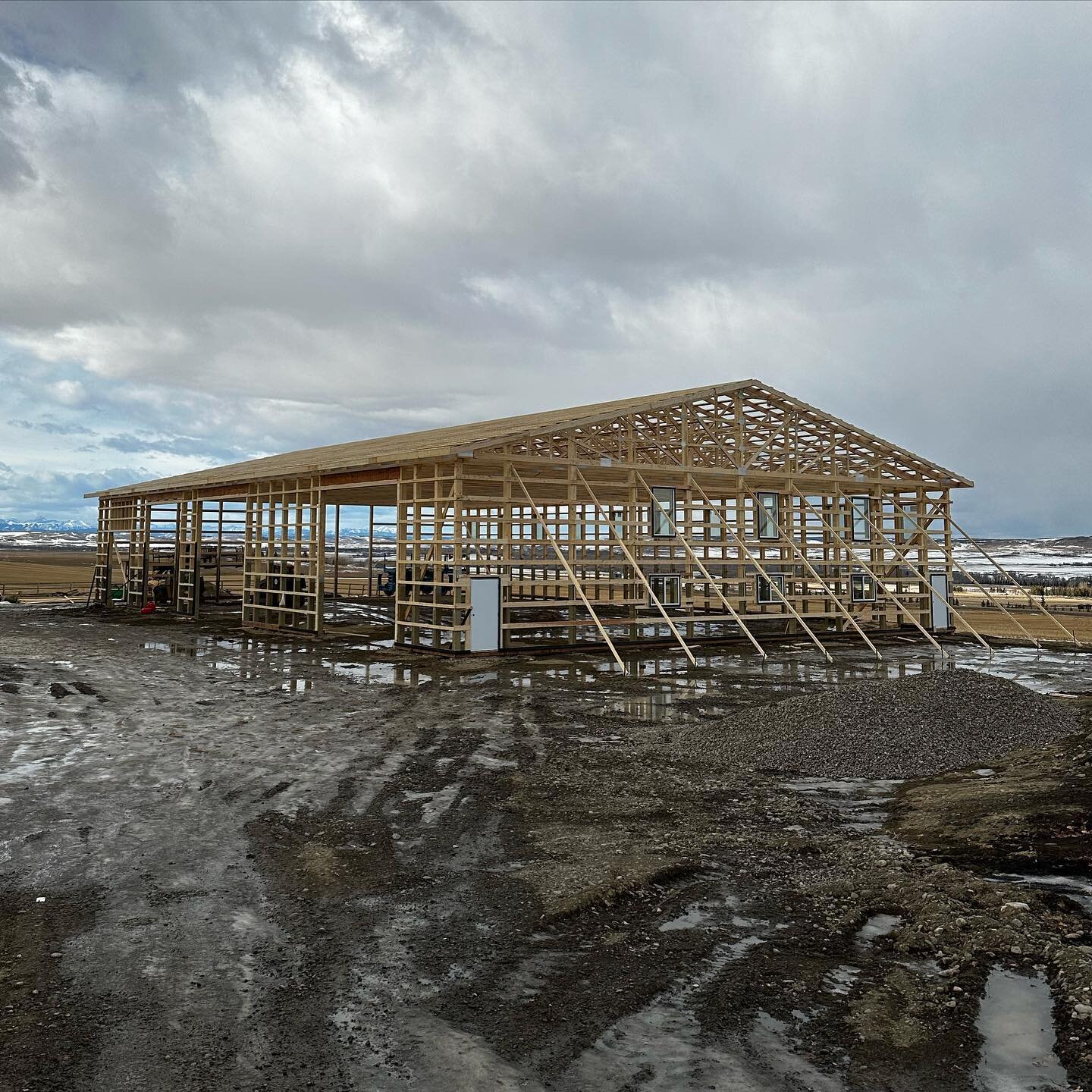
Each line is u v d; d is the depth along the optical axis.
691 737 10.78
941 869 6.15
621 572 24.61
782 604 24.38
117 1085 3.78
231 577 48.44
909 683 11.83
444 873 6.32
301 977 4.75
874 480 25.75
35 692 14.16
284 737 10.86
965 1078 3.78
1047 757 9.49
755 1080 3.79
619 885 5.95
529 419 25.89
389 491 23.58
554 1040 4.12
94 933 5.32
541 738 10.81
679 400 22.03
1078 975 4.52
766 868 6.37
